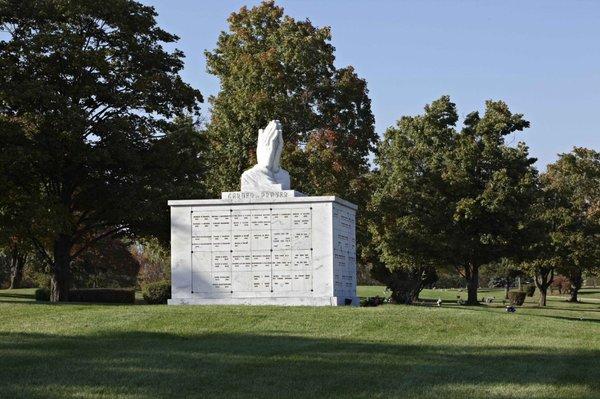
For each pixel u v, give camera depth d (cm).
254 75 5778
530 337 2441
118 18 4834
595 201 9875
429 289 13862
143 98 4903
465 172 6988
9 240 4966
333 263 3234
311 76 5888
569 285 11819
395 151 7256
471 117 7406
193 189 4700
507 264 9081
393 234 6812
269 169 3397
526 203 7025
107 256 8244
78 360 1942
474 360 2036
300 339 2300
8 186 4600
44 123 4491
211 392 1623
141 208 4566
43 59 4669
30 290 7075
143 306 3014
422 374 1838
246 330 2450
